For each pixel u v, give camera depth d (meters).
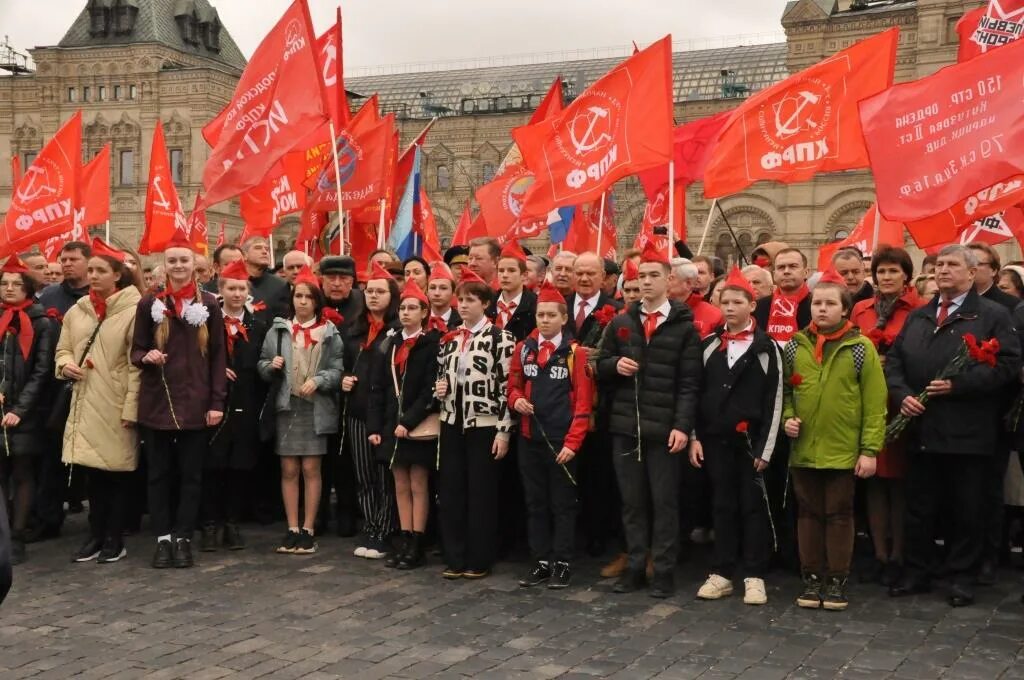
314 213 15.09
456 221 51.28
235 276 10.02
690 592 8.40
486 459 8.81
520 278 9.70
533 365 8.65
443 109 52.88
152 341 9.20
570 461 8.59
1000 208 9.70
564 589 8.48
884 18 41.75
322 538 10.44
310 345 9.80
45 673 6.57
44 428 9.83
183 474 9.32
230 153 12.51
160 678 6.47
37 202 13.25
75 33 54.25
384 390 9.36
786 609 7.91
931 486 8.12
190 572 9.05
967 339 7.61
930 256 10.27
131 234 53.09
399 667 6.64
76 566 9.30
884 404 7.82
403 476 9.20
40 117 54.34
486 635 7.29
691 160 14.75
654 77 10.78
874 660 6.75
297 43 12.25
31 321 9.88
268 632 7.36
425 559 9.46
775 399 8.05
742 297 8.09
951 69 9.16
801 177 11.57
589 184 11.16
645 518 8.45
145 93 52.59
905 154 9.30
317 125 12.20
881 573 8.66
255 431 9.90
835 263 9.59
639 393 8.29
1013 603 8.00
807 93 11.50
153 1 53.78
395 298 9.83
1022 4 10.97
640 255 9.07
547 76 55.06
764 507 8.19
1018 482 8.92
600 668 6.63
